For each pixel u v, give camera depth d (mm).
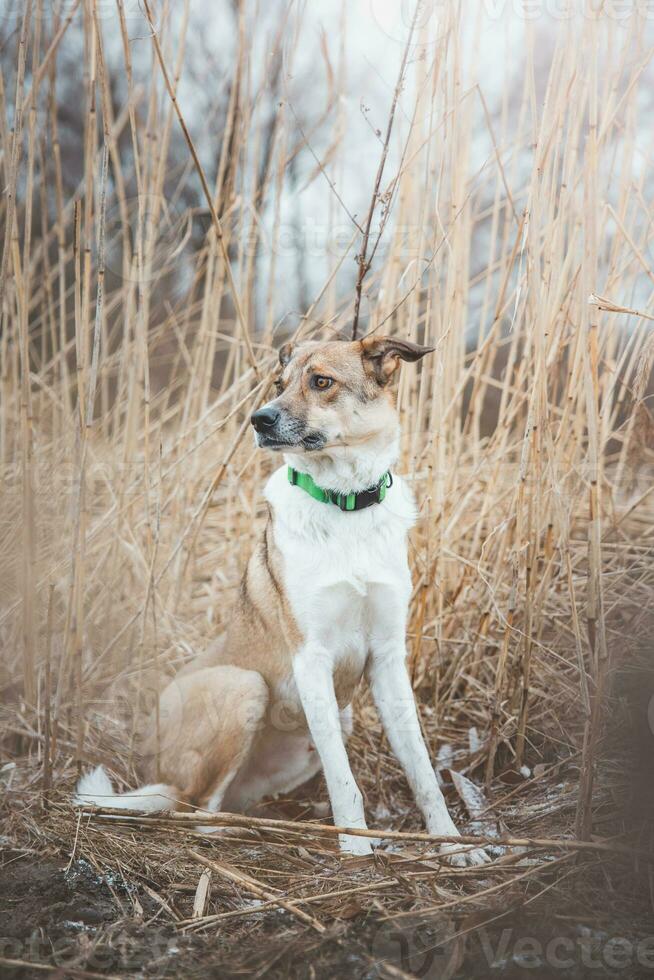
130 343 4395
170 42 4672
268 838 3236
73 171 7508
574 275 3623
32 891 2656
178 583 4344
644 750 2912
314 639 3334
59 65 7457
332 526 3342
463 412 6633
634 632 3535
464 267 4215
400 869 2871
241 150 4504
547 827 3133
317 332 4613
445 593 4289
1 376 4172
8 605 3934
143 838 3025
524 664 3580
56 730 3459
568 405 3717
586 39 3328
